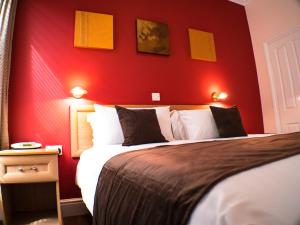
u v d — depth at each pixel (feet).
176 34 9.77
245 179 1.90
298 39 9.85
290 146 3.49
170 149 4.07
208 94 10.07
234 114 8.27
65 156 7.23
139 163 3.17
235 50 11.17
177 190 2.03
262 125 11.38
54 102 7.35
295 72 10.02
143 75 8.82
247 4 11.80
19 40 7.20
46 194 6.97
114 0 8.75
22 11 7.38
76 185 7.16
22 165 5.47
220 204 1.59
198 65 10.03
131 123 6.31
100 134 6.75
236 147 3.92
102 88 8.07
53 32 7.66
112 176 3.53
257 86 11.57
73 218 6.72
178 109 9.08
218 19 10.94
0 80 6.38
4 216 5.66
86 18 8.08
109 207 3.14
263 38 11.23
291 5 9.94
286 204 1.60
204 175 2.09
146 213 2.28
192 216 1.70
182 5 10.12
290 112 10.25
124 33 8.73
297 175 1.99
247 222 1.40
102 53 8.24
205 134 7.90
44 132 7.10
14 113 6.85
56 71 7.50
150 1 9.42
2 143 6.28
